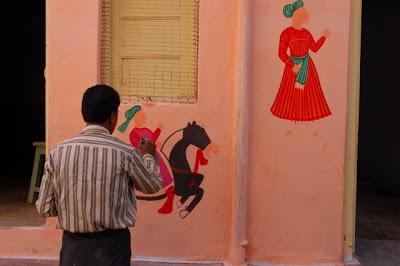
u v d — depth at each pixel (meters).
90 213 2.68
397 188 7.19
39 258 4.38
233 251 4.21
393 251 4.76
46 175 2.81
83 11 4.24
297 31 4.22
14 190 6.61
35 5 8.97
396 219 5.95
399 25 7.00
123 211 2.78
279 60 4.23
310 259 4.30
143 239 4.32
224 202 4.30
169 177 4.29
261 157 4.27
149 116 4.28
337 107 4.25
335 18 4.21
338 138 4.27
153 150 3.18
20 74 9.12
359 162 8.37
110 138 2.81
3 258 4.37
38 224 4.65
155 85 4.40
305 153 4.27
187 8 4.37
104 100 2.80
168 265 4.25
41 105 9.16
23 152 9.13
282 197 4.28
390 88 7.35
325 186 4.28
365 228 5.54
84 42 4.25
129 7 4.39
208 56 4.24
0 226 4.49
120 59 4.39
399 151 7.11
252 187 4.28
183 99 4.38
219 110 4.27
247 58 4.17
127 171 2.79
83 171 2.71
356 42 4.32
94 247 2.72
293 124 4.25
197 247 4.32
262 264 4.27
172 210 4.31
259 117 4.25
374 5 7.79
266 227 4.29
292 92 4.24
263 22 4.21
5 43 9.09
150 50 4.39
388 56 7.38
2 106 9.13
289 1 4.21
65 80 4.27
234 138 4.23
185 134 4.28
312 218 4.29
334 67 4.24
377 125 7.79
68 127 4.29
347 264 4.36
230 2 4.23
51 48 4.26
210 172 4.29
